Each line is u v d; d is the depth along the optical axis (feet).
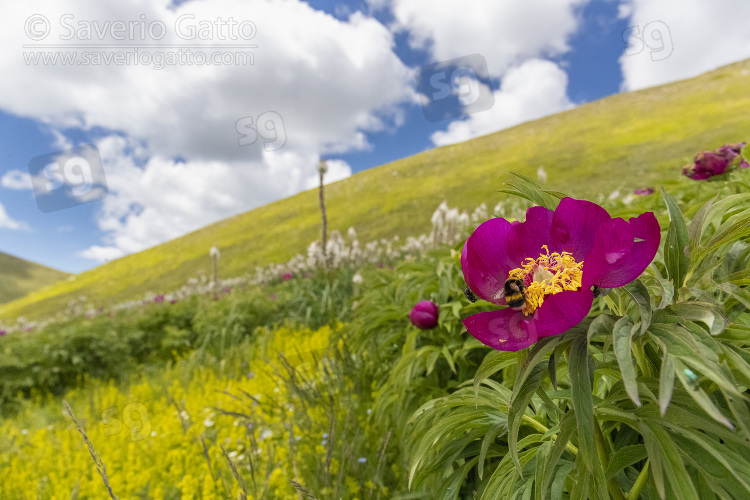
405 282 9.17
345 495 6.84
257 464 7.91
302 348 16.87
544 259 2.54
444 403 4.00
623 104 96.32
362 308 11.02
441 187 75.46
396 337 8.55
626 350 2.03
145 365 24.85
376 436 8.73
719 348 1.95
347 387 9.94
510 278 2.46
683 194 8.00
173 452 9.25
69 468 10.00
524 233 2.64
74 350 22.77
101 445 10.92
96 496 8.21
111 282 91.91
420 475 4.24
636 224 2.18
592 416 2.10
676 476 2.21
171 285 77.87
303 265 36.01
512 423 2.32
